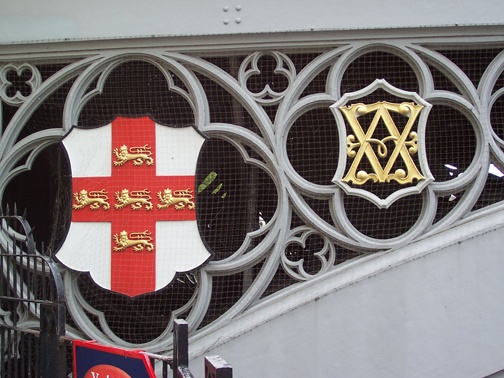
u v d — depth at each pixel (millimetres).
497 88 4324
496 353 3895
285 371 3938
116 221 4078
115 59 4203
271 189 4449
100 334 4168
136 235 4055
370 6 4023
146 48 4164
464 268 3938
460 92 4152
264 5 4043
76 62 4215
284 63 4164
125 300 4379
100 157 4113
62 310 3160
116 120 4117
